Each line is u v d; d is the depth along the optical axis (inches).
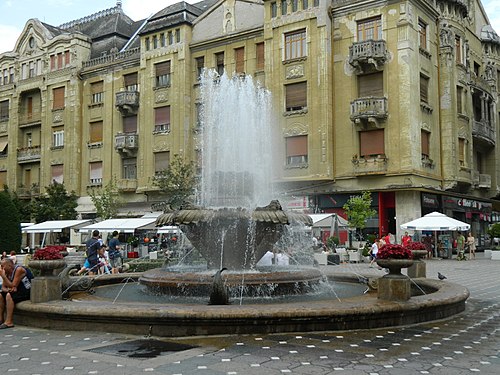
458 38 1453.0
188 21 1540.4
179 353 273.6
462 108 1439.5
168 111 1562.5
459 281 698.8
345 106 1286.9
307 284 441.4
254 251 467.8
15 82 1937.7
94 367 251.3
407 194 1216.8
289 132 1325.0
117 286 527.8
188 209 455.2
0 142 1991.9
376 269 879.1
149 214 1504.7
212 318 309.0
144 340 303.7
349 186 1267.2
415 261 535.8
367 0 1259.8
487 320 371.2
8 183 1939.0
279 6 1360.7
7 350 289.6
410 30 1230.9
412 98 1218.0
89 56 1823.3
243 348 282.0
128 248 1321.4
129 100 1609.3
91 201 1702.8
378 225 1229.1
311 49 1307.8
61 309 337.4
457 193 1411.2
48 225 1487.5
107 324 329.4
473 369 245.3
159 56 1578.5
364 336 312.2
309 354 270.5
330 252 1066.7
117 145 1622.8
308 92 1305.4
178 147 1520.7
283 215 442.9
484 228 1571.1
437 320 369.7
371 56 1218.0
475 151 1610.5
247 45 1441.9
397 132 1215.6
